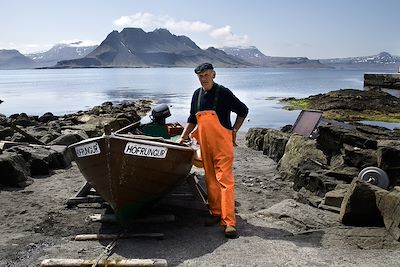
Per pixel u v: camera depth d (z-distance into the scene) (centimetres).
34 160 1087
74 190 948
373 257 582
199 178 1045
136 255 605
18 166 1007
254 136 1664
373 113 3142
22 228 720
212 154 710
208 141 704
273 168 1260
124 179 667
